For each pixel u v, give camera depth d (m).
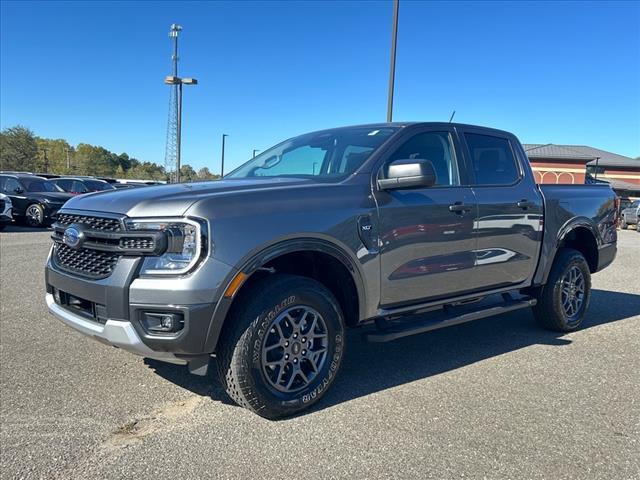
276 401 3.24
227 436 3.09
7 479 2.61
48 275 3.63
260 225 3.14
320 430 3.18
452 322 4.28
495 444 3.04
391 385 3.94
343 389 3.84
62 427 3.18
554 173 48.94
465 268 4.34
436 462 2.83
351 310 3.76
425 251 4.02
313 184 3.60
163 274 2.93
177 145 27.89
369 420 3.32
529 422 3.34
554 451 2.97
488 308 4.70
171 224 2.97
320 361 3.51
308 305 3.39
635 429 3.27
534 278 5.10
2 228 16.30
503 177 4.87
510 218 4.69
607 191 6.05
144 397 3.64
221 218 3.02
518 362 4.52
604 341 5.21
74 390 3.74
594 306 6.89
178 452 2.89
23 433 3.10
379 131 4.30
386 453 2.92
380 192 3.80
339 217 3.49
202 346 2.97
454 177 4.44
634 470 2.79
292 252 3.48
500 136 5.02
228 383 3.19
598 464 2.85
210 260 2.94
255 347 3.15
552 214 5.18
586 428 3.27
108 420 3.29
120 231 3.04
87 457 2.83
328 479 2.66
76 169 88.88
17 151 66.00
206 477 2.66
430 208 4.04
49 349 4.61
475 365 4.42
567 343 5.12
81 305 3.39
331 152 4.29
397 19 12.72
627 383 4.05
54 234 3.64
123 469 2.72
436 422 3.31
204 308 2.92
